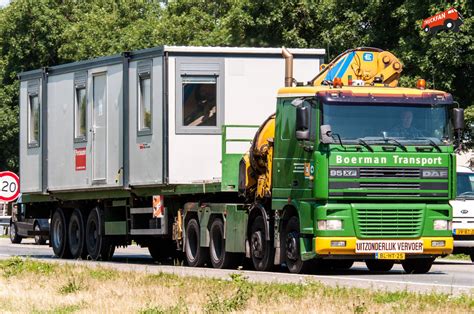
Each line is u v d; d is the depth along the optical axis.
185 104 46.84
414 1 67.38
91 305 28.05
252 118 47.06
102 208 54.00
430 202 38.97
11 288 34.00
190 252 46.31
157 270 40.88
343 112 38.06
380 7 71.38
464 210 50.12
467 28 64.31
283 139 39.91
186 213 46.75
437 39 65.00
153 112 47.59
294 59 47.59
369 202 38.19
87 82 53.09
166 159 46.62
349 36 72.69
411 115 38.69
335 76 42.16
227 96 46.94
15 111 116.19
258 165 41.84
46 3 116.81
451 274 40.44
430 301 26.59
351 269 44.31
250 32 79.81
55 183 55.91
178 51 46.81
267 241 40.53
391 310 24.94
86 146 53.09
